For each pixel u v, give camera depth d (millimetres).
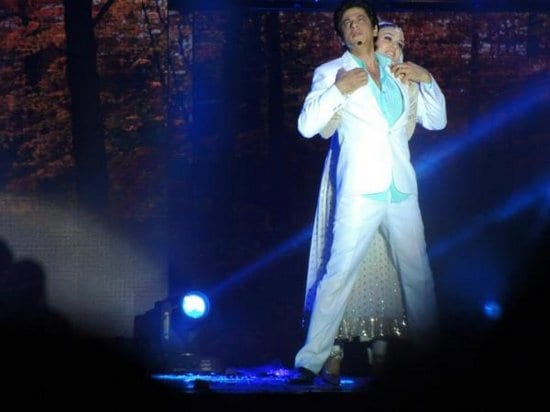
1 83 20266
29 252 20391
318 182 21438
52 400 14062
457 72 21578
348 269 14797
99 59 20359
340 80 14531
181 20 20656
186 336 18141
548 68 21672
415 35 21500
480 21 21531
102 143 20391
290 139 21297
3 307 20312
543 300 21016
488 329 20109
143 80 20484
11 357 19688
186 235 21078
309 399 12836
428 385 13750
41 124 20344
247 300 21344
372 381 14789
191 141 20766
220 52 20844
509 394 13352
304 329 15492
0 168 20344
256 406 12695
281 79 21141
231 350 21266
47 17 20281
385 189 14836
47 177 20422
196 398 12742
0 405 14156
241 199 21219
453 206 21781
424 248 15273
